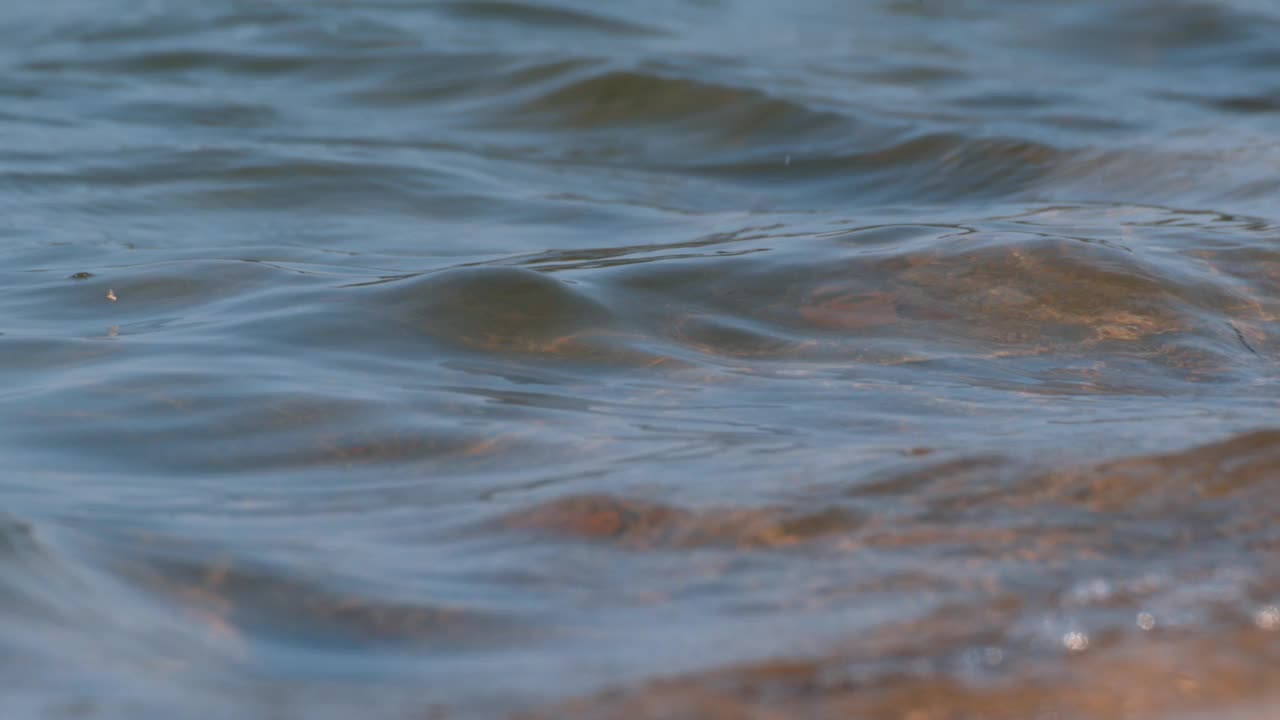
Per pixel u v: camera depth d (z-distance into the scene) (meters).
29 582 7.97
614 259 17.47
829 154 25.83
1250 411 12.01
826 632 7.98
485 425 11.62
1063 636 7.93
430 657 7.64
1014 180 23.50
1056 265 16.12
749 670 7.54
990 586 8.55
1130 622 8.09
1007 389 12.94
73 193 22.36
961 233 17.62
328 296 15.38
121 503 9.71
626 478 10.30
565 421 11.80
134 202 21.97
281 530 9.32
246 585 8.37
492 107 29.80
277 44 35.06
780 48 35.31
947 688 7.40
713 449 11.02
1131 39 36.59
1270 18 37.12
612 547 9.12
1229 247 17.17
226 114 28.86
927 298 15.50
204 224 20.81
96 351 13.60
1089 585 8.55
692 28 37.72
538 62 32.16
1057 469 10.28
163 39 35.75
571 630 8.00
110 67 33.03
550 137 27.81
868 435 11.41
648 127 28.34
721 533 9.32
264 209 21.84
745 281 16.00
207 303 15.45
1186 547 9.06
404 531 9.37
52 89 30.72
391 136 27.47
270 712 6.85
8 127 26.91
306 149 25.75
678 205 22.92
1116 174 22.84
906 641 7.88
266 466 10.69
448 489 10.20
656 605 8.34
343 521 9.55
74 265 17.72
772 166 25.56
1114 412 12.05
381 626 7.96
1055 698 7.30
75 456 10.75
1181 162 22.91
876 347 14.23
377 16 37.94
